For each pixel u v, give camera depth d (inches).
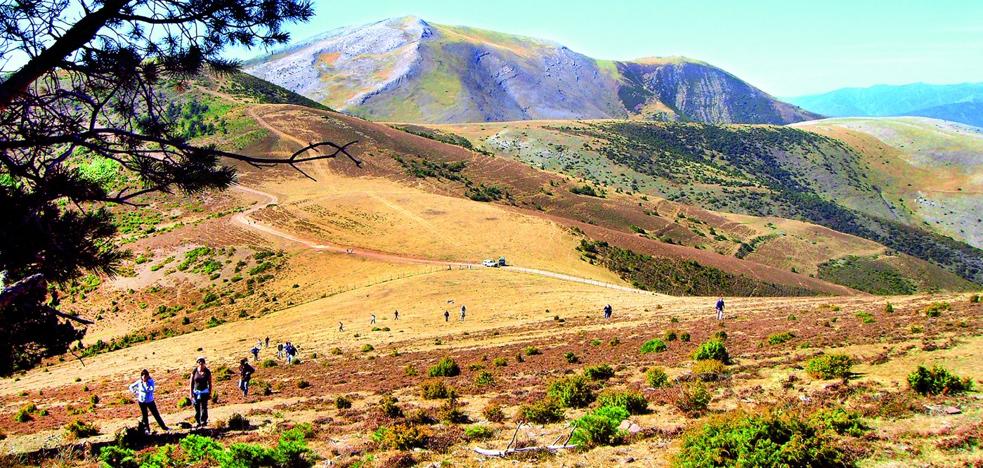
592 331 1665.8
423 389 906.7
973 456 397.4
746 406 608.7
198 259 3730.3
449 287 2896.2
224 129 6481.3
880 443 438.6
